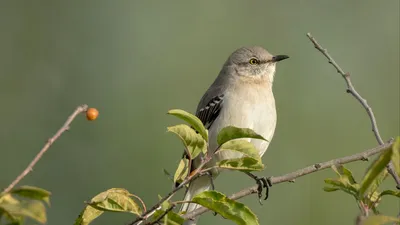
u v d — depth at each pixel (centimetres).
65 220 1335
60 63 1558
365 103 883
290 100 1480
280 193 1355
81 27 1578
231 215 633
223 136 673
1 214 513
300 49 1573
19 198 526
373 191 685
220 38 1558
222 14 1577
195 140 684
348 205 1336
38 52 1577
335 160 815
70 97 1520
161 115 1438
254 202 1348
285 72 1522
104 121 1429
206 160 687
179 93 1474
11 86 1549
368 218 574
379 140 858
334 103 1492
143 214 636
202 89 1493
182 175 716
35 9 1614
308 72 1538
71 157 1395
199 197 634
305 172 812
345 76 907
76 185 1362
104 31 1562
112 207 650
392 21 1605
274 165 1389
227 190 1348
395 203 1294
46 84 1534
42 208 511
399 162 553
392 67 1570
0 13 1622
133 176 1355
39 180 1383
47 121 1494
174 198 1323
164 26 1548
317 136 1432
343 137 1437
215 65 1529
